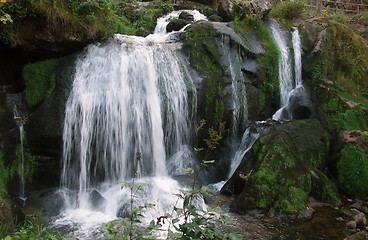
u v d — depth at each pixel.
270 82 9.05
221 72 8.12
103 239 2.77
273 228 5.45
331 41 10.12
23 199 6.15
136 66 7.41
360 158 7.21
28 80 6.71
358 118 8.61
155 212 5.76
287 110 9.37
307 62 9.95
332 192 6.59
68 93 6.77
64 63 7.07
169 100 7.38
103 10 7.55
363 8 16.88
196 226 2.73
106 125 6.86
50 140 6.50
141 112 7.13
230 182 6.89
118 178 6.93
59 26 6.66
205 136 7.79
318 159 7.34
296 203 6.05
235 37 8.71
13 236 4.06
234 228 5.38
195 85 7.75
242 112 8.30
